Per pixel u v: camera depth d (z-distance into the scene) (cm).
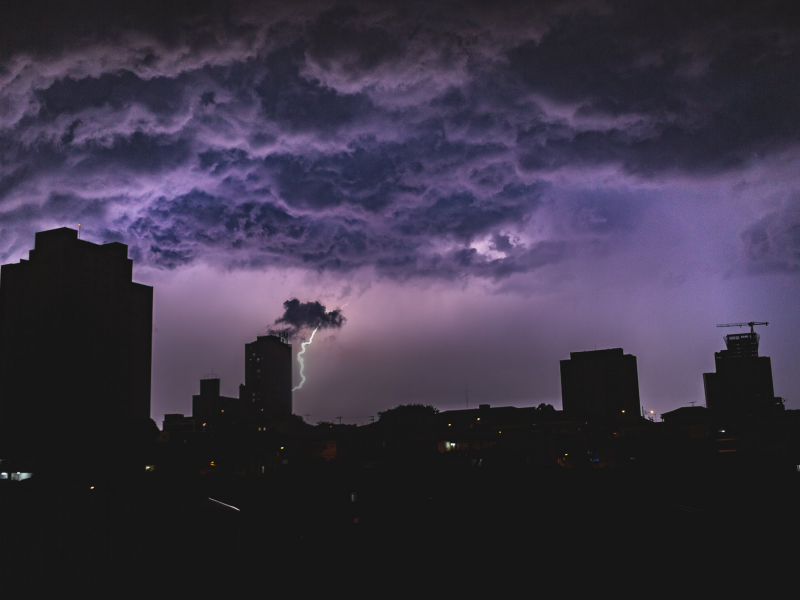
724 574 2719
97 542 1068
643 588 2525
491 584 2564
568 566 2902
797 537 3425
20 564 1004
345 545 3356
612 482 5641
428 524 4016
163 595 1064
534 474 6112
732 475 5816
